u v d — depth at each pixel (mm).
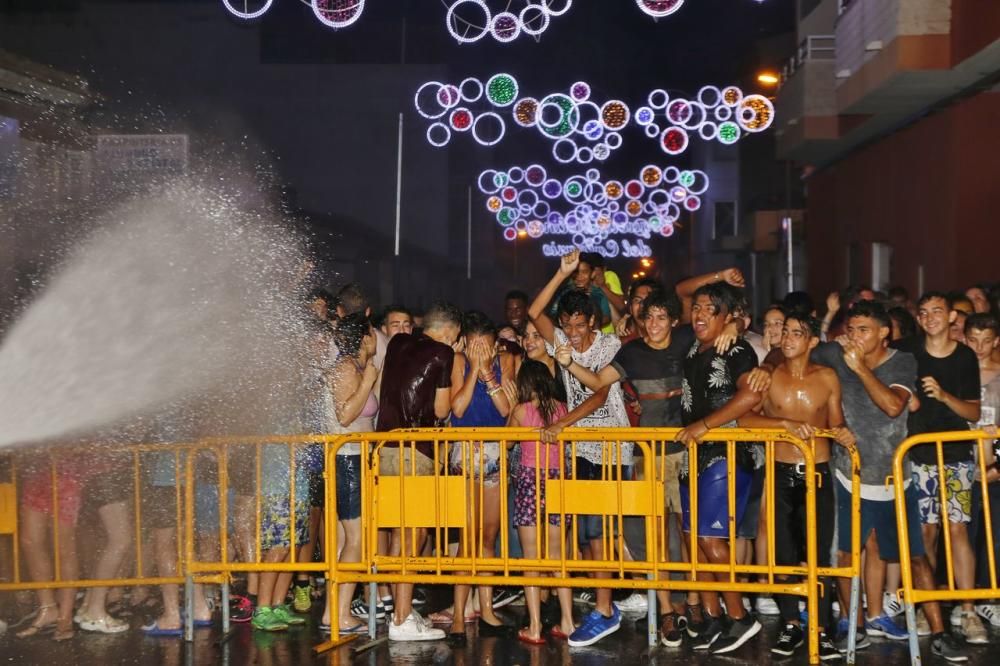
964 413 7023
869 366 6918
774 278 45969
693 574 6566
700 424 6523
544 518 7008
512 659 6746
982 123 16703
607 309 10117
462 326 7785
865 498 6875
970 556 7113
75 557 7219
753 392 6492
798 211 40844
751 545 7570
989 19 14023
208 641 7168
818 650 6461
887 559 6895
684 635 7184
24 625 7469
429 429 6887
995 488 7469
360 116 37281
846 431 6574
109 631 7371
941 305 7219
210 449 7410
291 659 6738
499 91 22047
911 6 15695
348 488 7340
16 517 7191
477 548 7398
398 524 6984
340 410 7445
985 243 16703
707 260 53562
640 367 7254
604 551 6758
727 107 23266
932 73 15922
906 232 19672
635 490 6664
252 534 7457
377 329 8547
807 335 6758
